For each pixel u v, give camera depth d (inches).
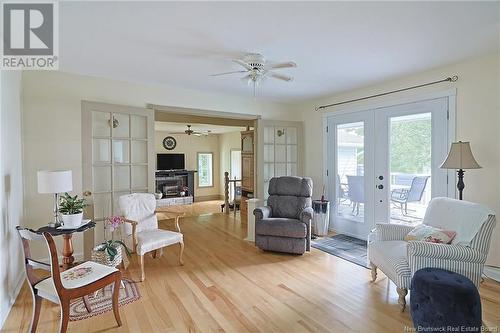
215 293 107.5
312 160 215.2
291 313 93.7
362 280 119.0
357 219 183.3
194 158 413.7
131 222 122.1
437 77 138.0
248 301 101.5
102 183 149.9
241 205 267.6
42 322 88.1
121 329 84.7
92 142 145.6
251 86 169.0
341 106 190.7
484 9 82.5
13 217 105.0
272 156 217.0
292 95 194.2
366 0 77.4
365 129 175.5
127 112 154.3
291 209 166.4
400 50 113.8
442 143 137.2
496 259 117.6
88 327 85.7
